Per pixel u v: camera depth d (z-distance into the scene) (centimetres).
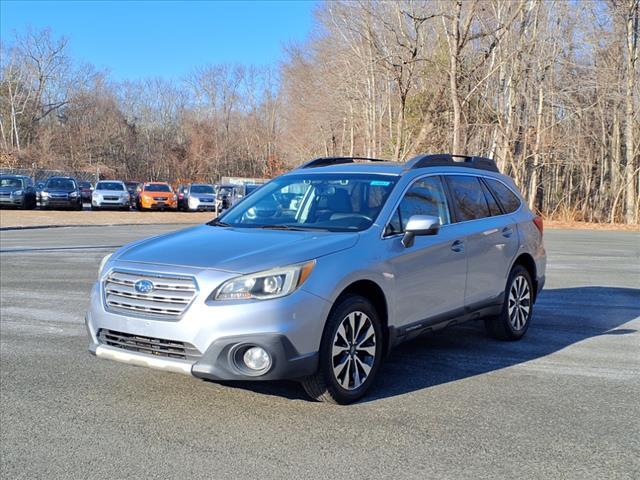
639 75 3706
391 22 2870
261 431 416
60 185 3369
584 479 353
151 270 442
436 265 540
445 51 3092
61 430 417
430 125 3288
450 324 571
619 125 4022
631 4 3547
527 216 704
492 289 625
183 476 352
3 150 6725
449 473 359
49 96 7812
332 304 440
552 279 1149
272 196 584
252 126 8525
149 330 429
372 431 418
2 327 711
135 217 2931
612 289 1035
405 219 530
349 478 351
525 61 3456
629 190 3703
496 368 570
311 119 5259
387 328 496
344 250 464
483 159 686
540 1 3288
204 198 3603
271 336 412
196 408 458
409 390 504
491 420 440
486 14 3081
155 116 8669
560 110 4091
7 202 3216
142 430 417
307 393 460
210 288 419
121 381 518
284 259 432
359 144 5044
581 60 3762
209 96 8600
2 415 443
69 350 614
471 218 611
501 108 3550
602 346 657
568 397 491
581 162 4347
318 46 4597
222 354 416
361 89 3875
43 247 1573
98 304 459
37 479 348
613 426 432
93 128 7781
